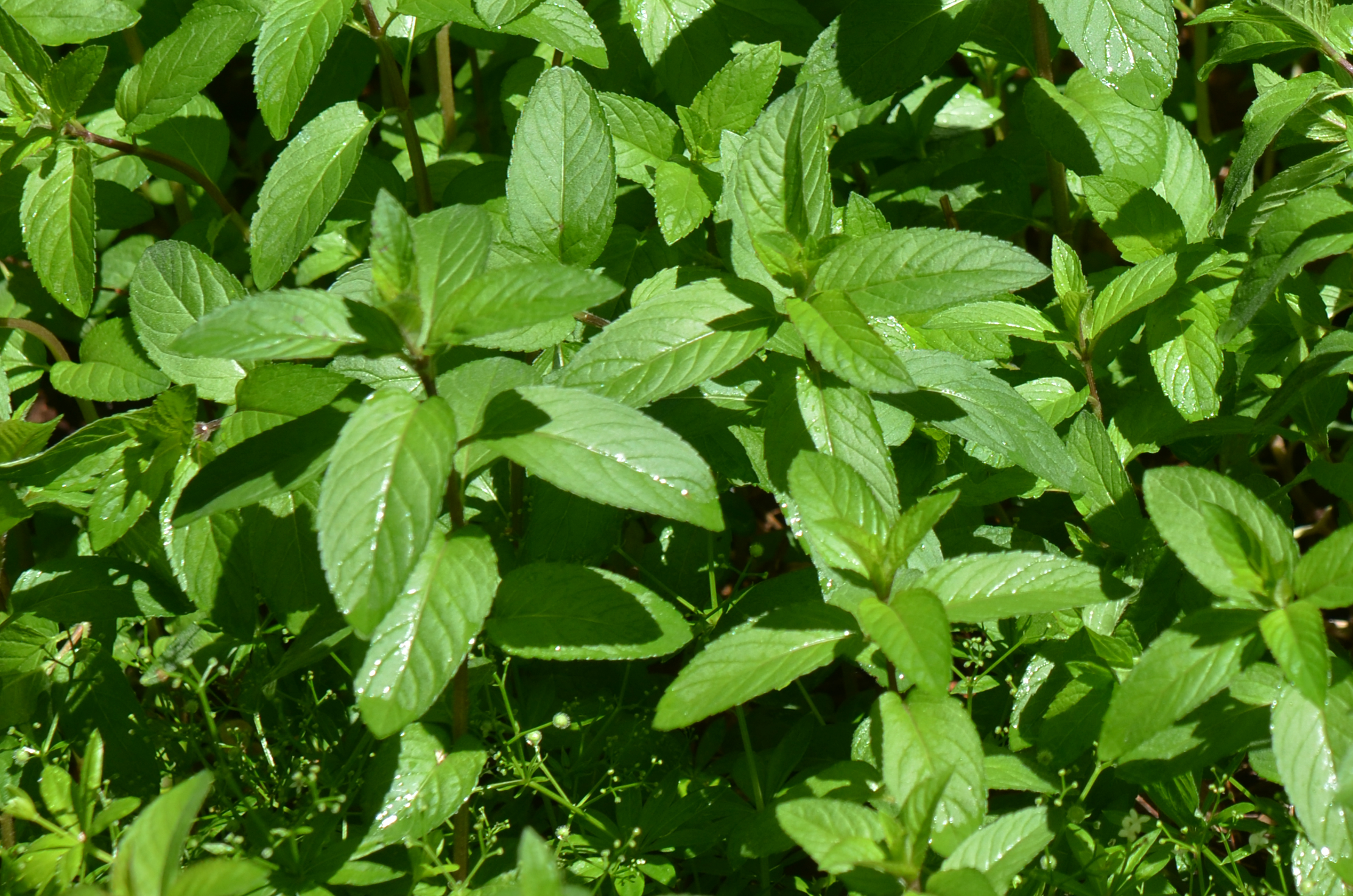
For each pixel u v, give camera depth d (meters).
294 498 1.11
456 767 1.08
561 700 1.17
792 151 1.09
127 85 1.16
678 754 1.15
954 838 1.05
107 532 1.10
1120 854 1.09
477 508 1.16
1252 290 1.10
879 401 1.11
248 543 1.11
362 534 1.03
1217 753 1.08
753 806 1.12
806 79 1.20
